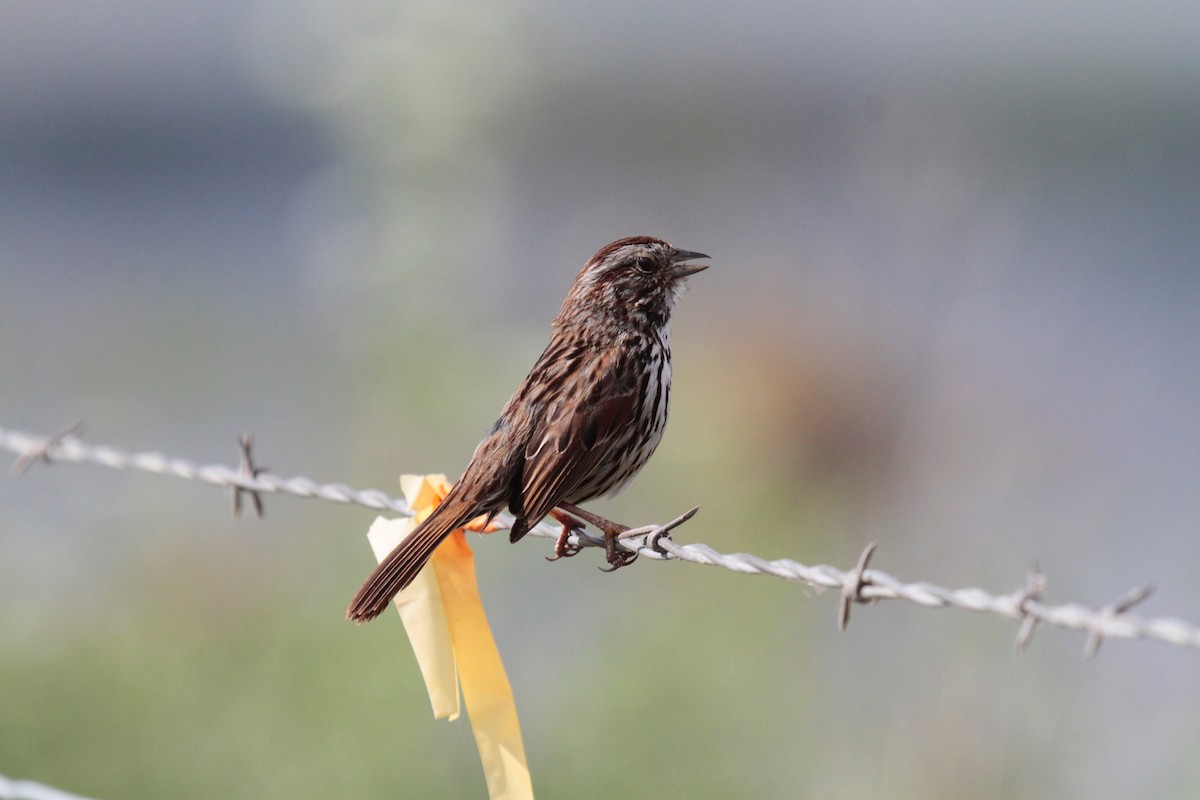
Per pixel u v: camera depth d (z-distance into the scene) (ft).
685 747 34.19
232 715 34.91
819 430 45.27
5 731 34.81
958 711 34.53
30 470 56.39
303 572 40.60
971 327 50.24
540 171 79.15
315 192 40.01
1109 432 48.60
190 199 112.06
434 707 22.80
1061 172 68.39
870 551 19.88
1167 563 44.37
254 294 82.53
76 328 74.02
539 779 33.86
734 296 53.67
